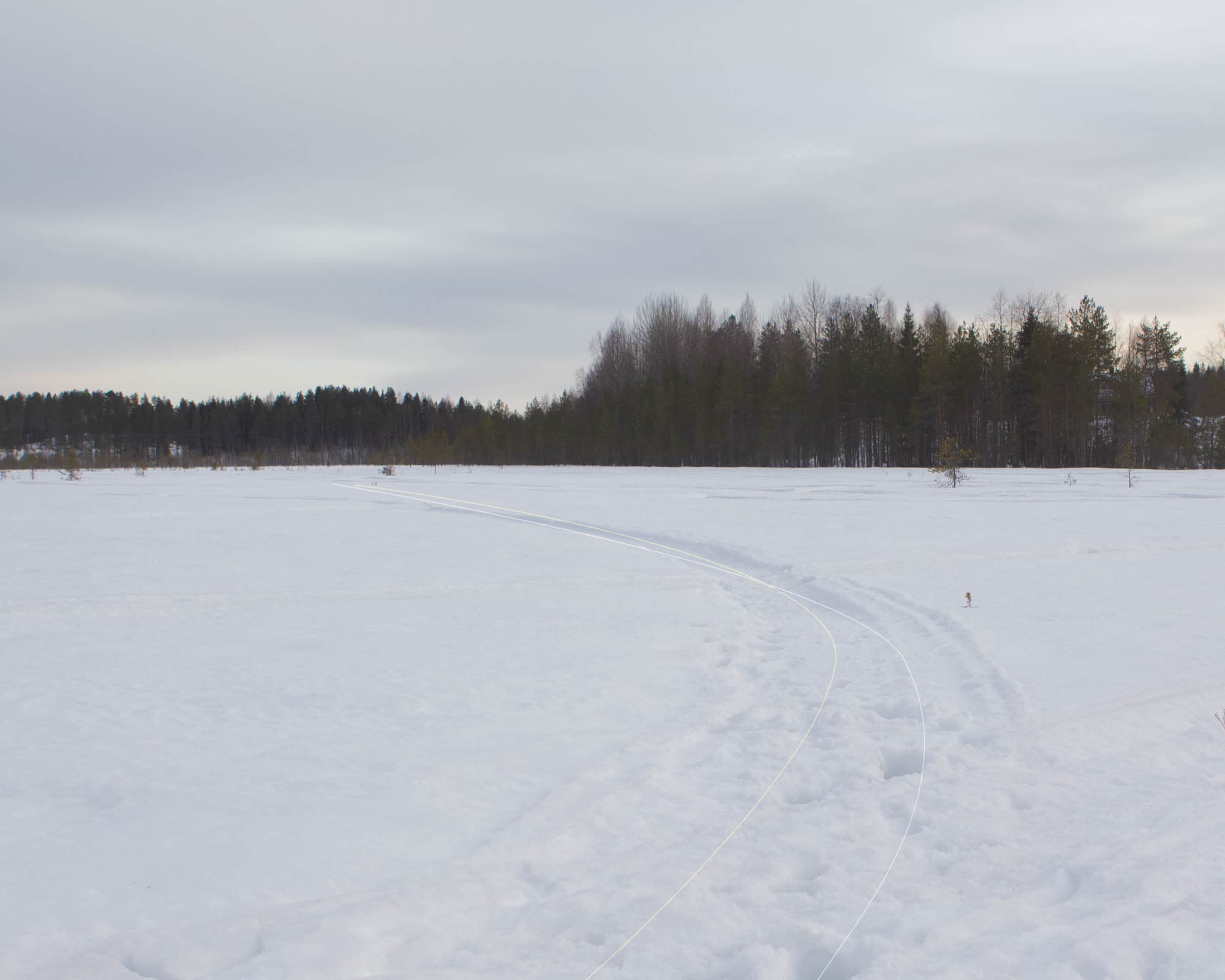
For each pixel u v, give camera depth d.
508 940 3.52
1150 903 3.60
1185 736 5.75
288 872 4.08
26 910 3.73
